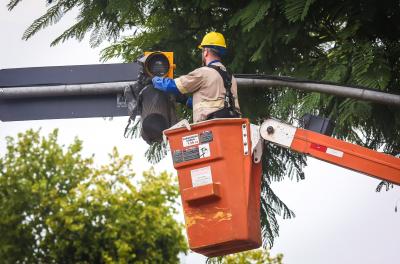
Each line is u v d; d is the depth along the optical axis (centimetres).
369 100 1300
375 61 1404
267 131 1259
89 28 1538
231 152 1189
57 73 1316
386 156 1245
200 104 1211
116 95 1323
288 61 1520
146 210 970
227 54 1552
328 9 1483
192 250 1191
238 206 1182
